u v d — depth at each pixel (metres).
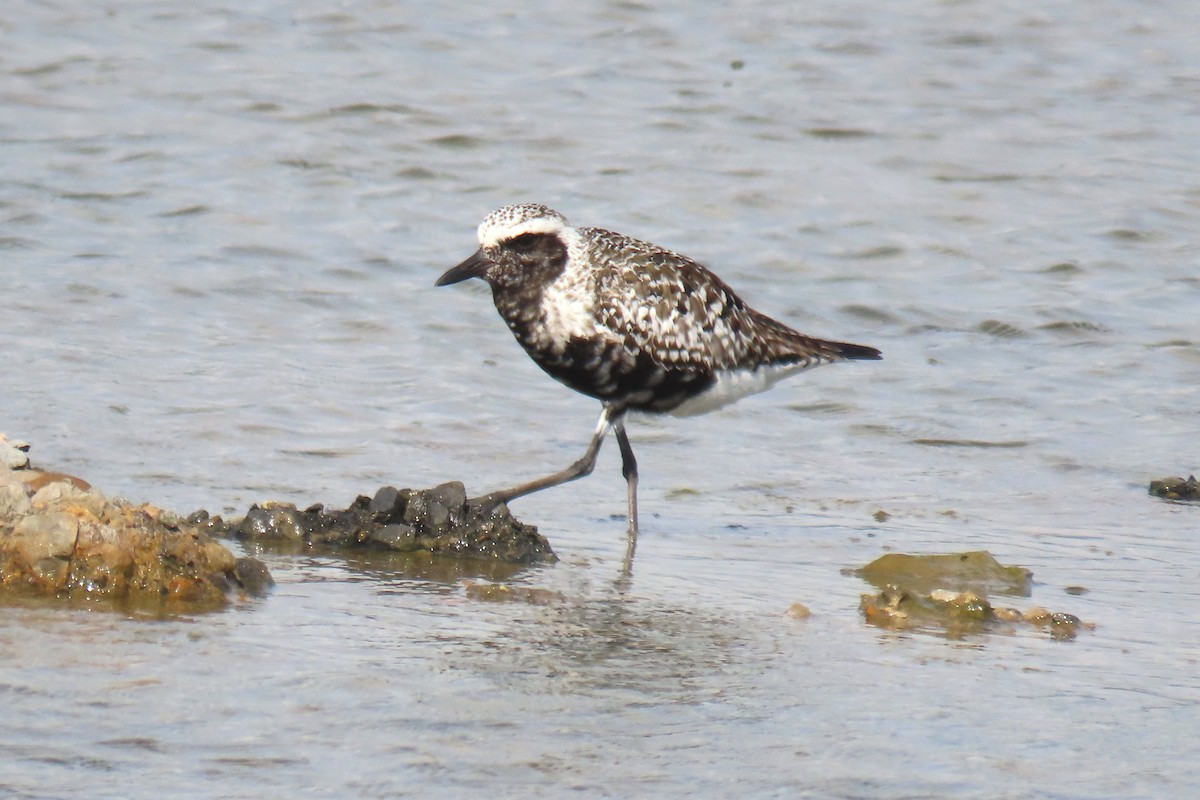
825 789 7.26
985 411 16.31
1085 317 19.00
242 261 19.33
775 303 19.27
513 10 29.47
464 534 11.52
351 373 16.25
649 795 7.13
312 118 24.23
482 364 16.88
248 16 28.47
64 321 16.92
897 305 19.30
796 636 9.73
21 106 24.19
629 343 12.59
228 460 13.48
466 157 23.28
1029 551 12.24
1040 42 29.03
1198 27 30.02
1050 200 22.73
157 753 7.27
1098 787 7.38
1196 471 14.68
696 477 14.23
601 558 11.67
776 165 23.52
